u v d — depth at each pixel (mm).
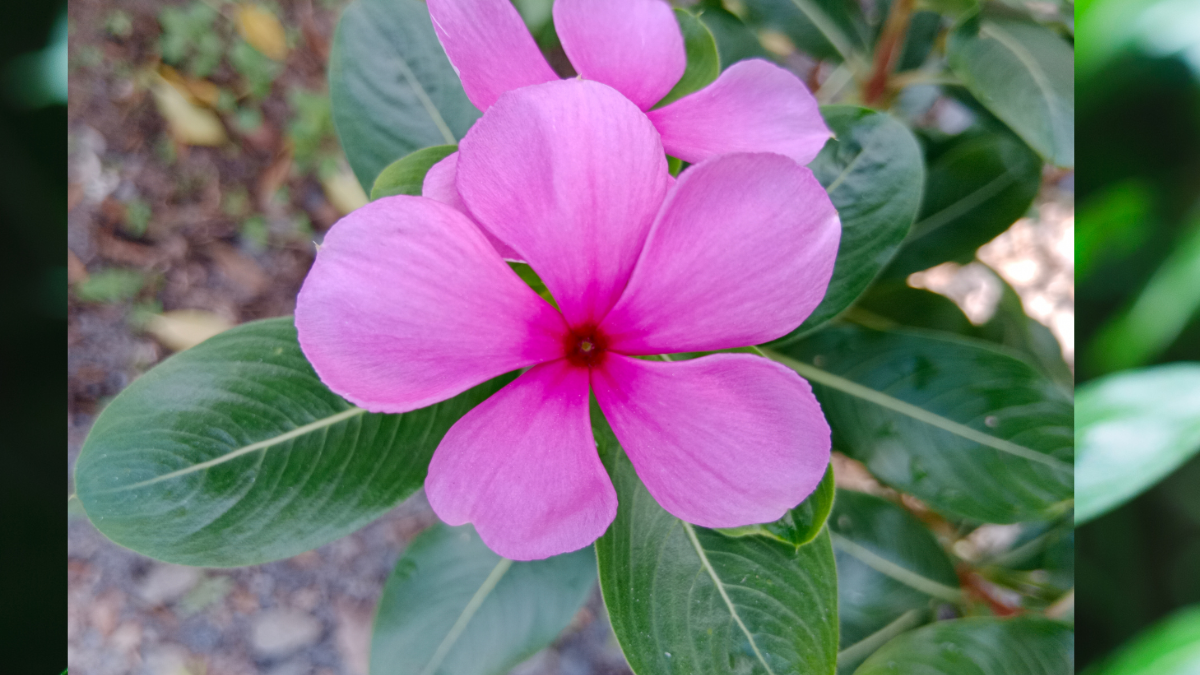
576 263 53
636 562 72
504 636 97
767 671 70
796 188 50
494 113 49
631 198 52
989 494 81
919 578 99
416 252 49
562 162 50
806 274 52
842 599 99
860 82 104
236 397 72
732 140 61
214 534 71
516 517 54
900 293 105
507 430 55
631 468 73
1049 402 81
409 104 85
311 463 73
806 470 53
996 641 80
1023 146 99
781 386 52
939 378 84
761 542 72
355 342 49
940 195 103
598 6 62
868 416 85
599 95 50
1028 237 137
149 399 71
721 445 53
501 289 52
